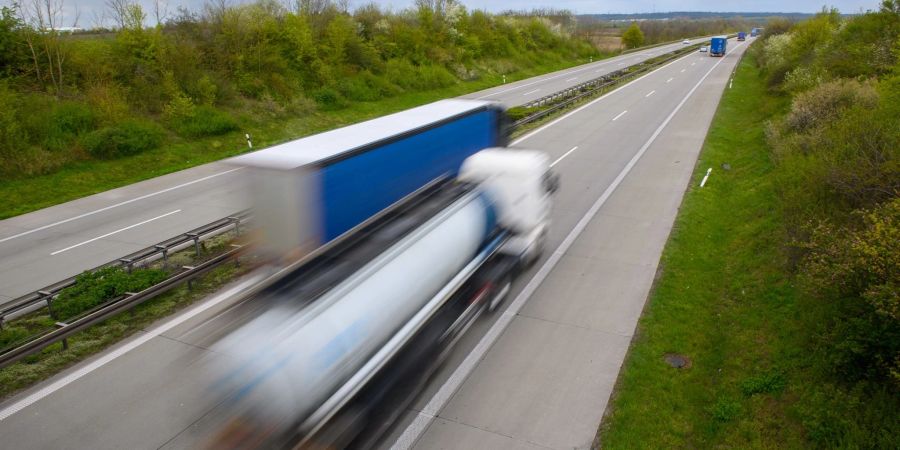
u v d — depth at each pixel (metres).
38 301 10.41
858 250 7.53
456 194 10.13
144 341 9.58
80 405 7.94
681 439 7.32
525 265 11.88
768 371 8.31
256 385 5.76
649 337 9.57
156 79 25.73
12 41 22.38
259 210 8.45
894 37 24.58
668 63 62.03
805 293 9.34
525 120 27.92
